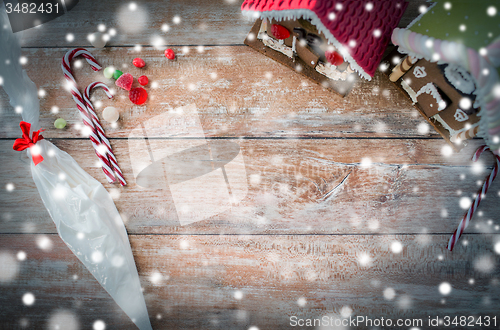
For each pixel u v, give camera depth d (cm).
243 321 46
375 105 46
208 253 46
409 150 46
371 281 46
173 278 46
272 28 42
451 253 46
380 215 46
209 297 46
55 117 47
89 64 47
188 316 46
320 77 46
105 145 46
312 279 46
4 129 47
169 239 46
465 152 46
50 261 46
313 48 42
